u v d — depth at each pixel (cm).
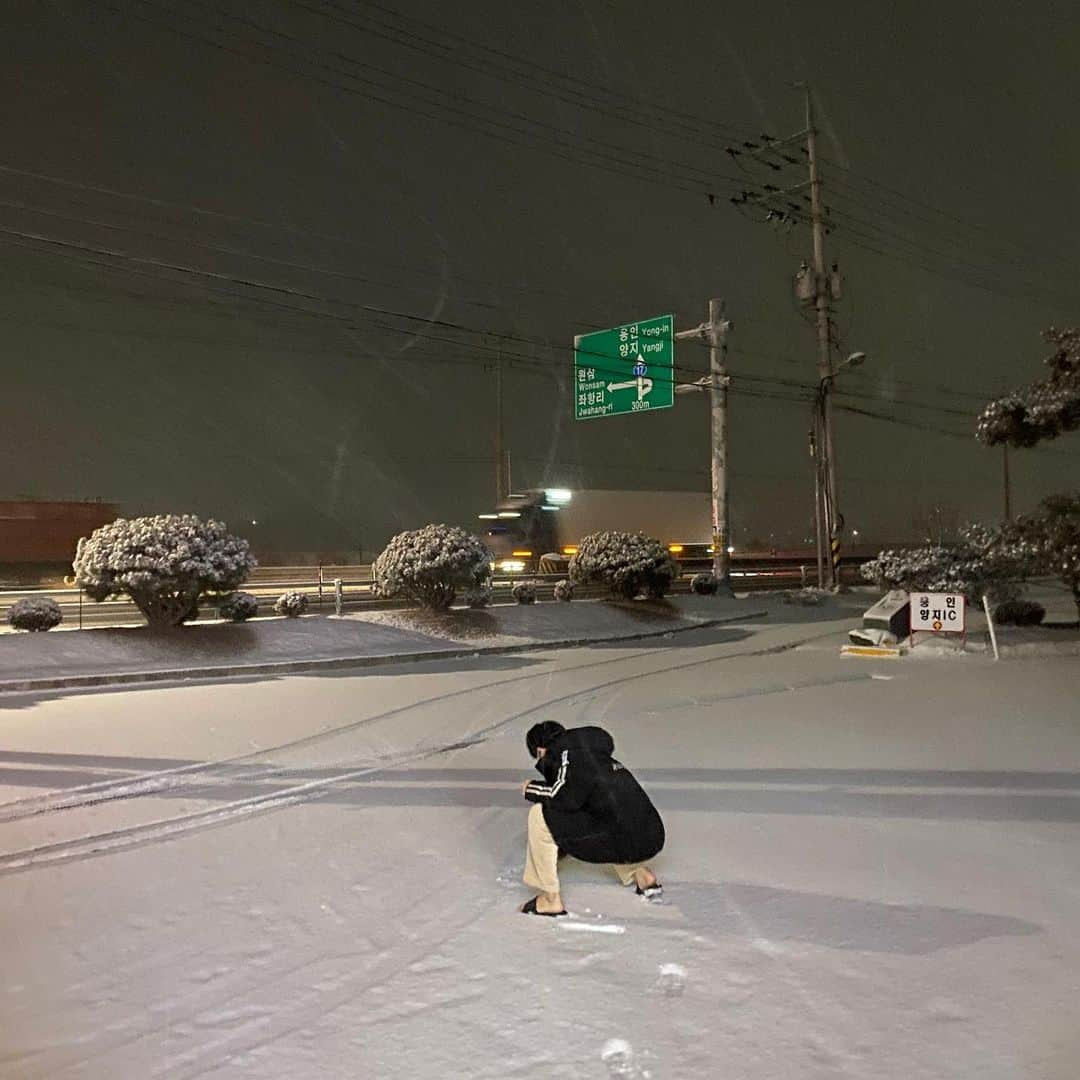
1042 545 1972
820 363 3481
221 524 1814
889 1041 364
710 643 2189
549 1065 348
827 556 3578
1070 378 1911
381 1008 394
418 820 697
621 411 3030
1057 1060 351
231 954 451
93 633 1631
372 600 2592
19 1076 346
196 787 802
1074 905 510
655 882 525
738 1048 359
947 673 1567
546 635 2195
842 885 541
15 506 3922
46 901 525
